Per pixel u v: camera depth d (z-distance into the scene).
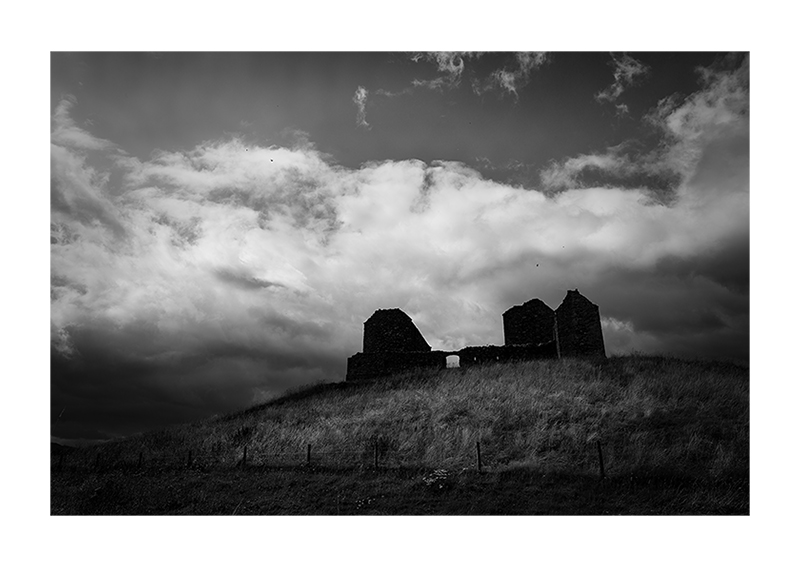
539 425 22.73
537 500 16.45
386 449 21.80
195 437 28.19
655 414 23.31
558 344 40.19
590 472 17.98
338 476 19.17
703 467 18.08
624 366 32.22
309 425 26.86
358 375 43.28
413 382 36.38
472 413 25.39
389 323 46.00
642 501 16.11
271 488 18.42
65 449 27.12
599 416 23.44
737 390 25.23
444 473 18.23
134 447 27.30
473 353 41.75
